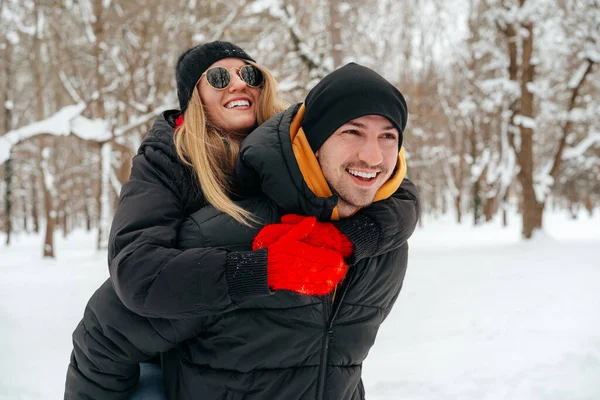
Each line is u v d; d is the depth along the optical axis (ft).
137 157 5.35
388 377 13.44
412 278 31.35
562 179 119.85
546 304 21.66
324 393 4.83
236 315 4.67
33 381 13.52
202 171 5.00
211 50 6.15
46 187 58.90
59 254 68.44
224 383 4.71
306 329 4.74
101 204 55.42
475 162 106.11
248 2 47.57
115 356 4.83
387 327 18.92
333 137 4.58
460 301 23.22
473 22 70.90
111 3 53.67
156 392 5.21
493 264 37.04
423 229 105.60
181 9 53.31
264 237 4.46
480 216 106.22
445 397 12.05
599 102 65.41
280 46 52.60
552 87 68.03
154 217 4.78
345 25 56.24
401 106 4.79
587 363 13.53
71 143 105.70
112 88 52.39
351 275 4.92
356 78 4.58
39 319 21.11
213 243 4.68
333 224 4.66
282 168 4.62
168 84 53.93
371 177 4.66
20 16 56.70
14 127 87.66
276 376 4.70
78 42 58.65
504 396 11.96
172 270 4.24
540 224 52.95
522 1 53.52
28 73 85.40
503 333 17.34
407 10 82.02
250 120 6.14
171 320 4.63
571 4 52.95
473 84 77.56
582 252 41.88
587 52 52.65
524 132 54.29
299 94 45.39
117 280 4.39
